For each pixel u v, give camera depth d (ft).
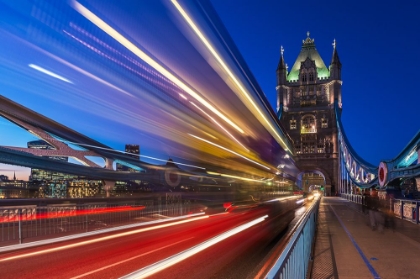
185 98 87.76
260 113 125.59
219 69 96.78
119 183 116.26
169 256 32.96
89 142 126.82
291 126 425.28
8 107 104.47
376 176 169.68
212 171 96.78
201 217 73.26
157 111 92.43
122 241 41.93
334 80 430.20
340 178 383.65
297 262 17.24
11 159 107.96
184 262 30.63
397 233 44.83
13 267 28.48
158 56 78.69
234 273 27.04
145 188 107.96
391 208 75.66
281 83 446.19
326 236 42.65
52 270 27.48
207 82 92.73
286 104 440.86
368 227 51.80
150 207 70.90
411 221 58.75
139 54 75.72
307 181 479.00
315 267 26.23
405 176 98.99
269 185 108.27
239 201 86.53
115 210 62.80
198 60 89.40
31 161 113.09
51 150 120.26
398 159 106.93
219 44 96.73
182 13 82.17
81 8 61.11
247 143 110.32
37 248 37.68
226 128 99.60
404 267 26.12
